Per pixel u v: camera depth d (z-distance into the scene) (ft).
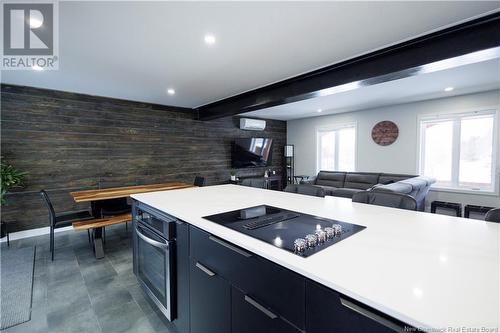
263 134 23.12
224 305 3.91
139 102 15.30
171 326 5.72
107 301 6.69
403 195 5.88
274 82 11.31
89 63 8.87
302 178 22.08
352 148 20.13
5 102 11.21
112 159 14.30
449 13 5.86
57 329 5.62
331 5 5.53
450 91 13.55
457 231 3.83
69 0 5.27
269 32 6.73
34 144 11.93
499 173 13.41
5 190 10.46
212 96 14.05
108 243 10.97
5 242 11.02
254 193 7.70
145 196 7.18
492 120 13.78
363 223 4.29
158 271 5.71
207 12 5.78
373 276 2.46
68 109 12.81
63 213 11.76
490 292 2.17
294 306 2.80
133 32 6.68
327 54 8.19
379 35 6.91
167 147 16.62
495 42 5.98
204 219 4.65
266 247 3.25
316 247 3.21
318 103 16.51
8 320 5.87
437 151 15.78
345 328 2.33
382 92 13.66
